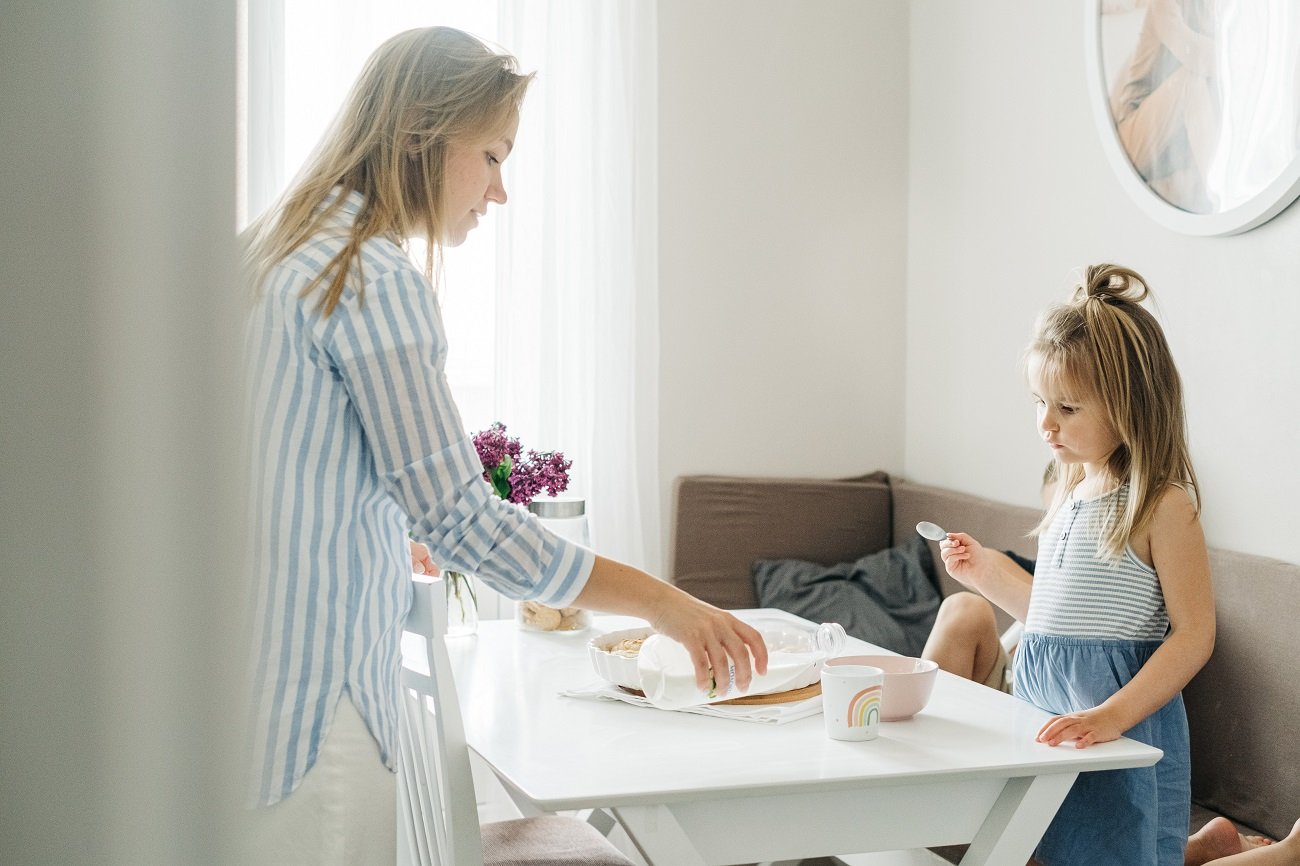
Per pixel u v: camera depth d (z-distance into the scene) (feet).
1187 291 7.68
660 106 10.57
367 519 3.52
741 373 10.89
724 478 10.67
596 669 5.15
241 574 0.78
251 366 3.27
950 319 10.61
